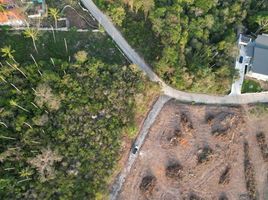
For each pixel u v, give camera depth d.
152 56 111.62
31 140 94.12
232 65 114.69
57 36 108.25
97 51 109.56
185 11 117.94
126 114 103.56
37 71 100.50
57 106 98.25
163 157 104.75
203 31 116.06
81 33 110.31
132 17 114.62
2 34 105.75
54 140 96.56
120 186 100.62
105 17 113.44
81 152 97.44
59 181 93.94
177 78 108.12
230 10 121.94
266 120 112.81
